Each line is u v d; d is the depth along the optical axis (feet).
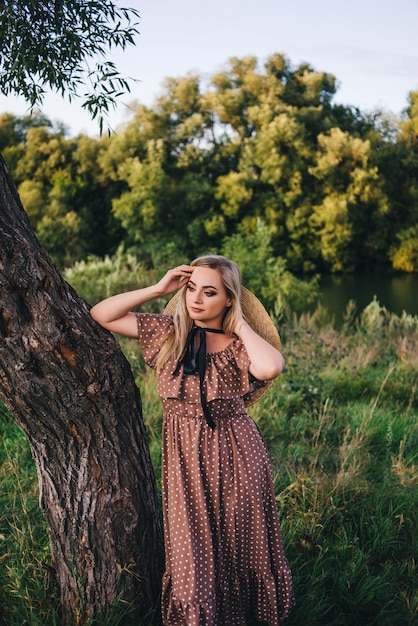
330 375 22.31
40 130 106.52
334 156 93.25
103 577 8.65
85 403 7.84
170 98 102.47
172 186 96.73
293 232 94.27
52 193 97.96
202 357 8.56
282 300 46.19
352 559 10.52
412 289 79.10
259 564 8.76
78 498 8.32
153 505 9.03
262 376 8.38
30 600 8.96
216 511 8.46
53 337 7.44
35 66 7.62
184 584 8.20
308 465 14.49
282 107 97.50
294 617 9.30
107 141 101.65
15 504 11.95
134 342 24.50
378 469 14.56
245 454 8.60
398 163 99.45
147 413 16.84
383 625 9.40
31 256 7.22
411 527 11.68
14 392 7.55
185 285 8.82
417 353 26.76
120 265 48.78
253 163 94.68
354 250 97.45
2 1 7.34
